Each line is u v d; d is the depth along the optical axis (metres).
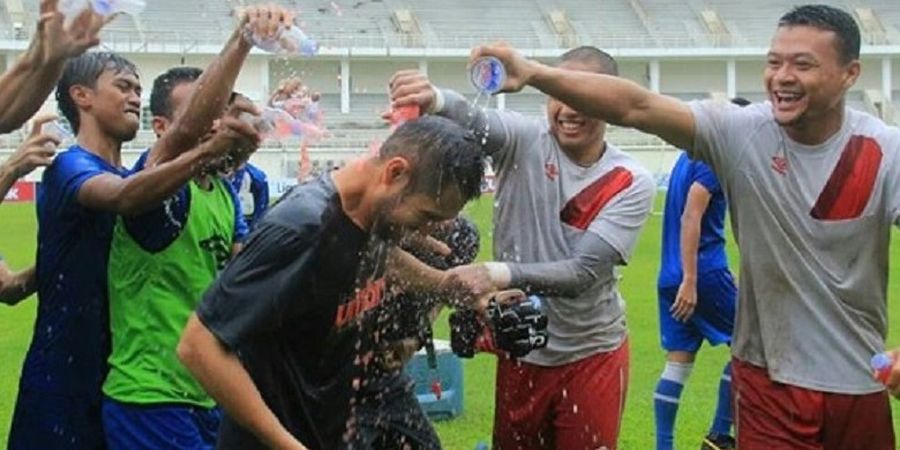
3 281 4.63
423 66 47.72
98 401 4.20
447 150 2.94
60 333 4.17
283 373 3.16
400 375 3.85
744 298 3.98
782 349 3.90
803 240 3.81
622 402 4.73
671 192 6.30
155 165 3.90
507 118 4.46
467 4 49.28
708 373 8.53
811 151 3.78
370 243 3.08
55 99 4.68
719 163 3.87
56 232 4.09
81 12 3.72
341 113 45.66
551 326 4.53
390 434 3.78
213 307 2.98
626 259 4.52
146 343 4.12
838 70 3.68
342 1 47.72
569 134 4.44
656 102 3.83
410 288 3.73
